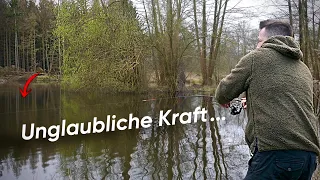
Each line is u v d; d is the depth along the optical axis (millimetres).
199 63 17547
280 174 1895
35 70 39844
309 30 9500
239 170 5262
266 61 2000
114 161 5852
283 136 1884
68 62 16516
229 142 6941
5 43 44594
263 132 1934
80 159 6000
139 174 5184
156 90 15234
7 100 15852
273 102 1938
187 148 6582
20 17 43125
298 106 1916
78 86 15523
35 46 43344
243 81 2053
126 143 7051
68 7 16125
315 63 9078
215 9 16719
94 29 14203
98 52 14219
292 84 1949
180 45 15609
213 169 5324
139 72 14992
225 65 17703
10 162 5844
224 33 16859
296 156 1873
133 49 14102
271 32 2166
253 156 2020
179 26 15141
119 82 14773
